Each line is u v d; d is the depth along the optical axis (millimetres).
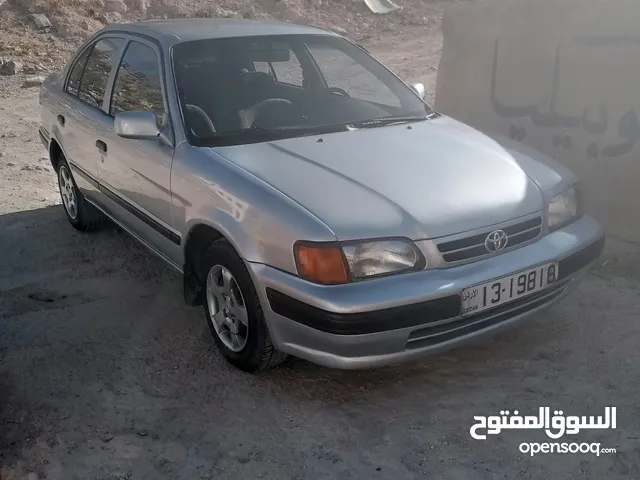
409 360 3182
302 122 4125
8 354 3943
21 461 3088
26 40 16219
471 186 3408
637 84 5023
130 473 3004
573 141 5469
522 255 3340
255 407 3410
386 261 3076
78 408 3443
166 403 3469
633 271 4621
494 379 3559
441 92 6375
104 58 5051
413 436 3174
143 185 4191
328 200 3203
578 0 5266
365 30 19531
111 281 4848
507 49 5789
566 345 3826
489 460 3016
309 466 3010
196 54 4277
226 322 3688
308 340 3164
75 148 5227
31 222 6020
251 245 3279
